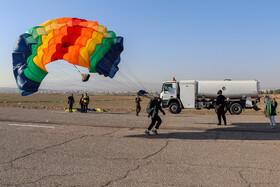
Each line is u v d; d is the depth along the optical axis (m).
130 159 5.81
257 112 22.47
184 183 4.29
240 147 6.97
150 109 9.00
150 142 7.71
